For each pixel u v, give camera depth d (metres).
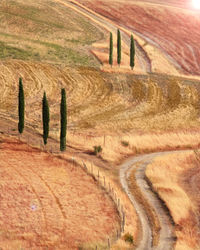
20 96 132.12
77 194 102.69
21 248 76.25
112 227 88.62
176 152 152.88
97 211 95.12
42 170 114.31
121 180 118.75
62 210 94.00
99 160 132.12
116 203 99.50
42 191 102.12
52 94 193.75
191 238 90.12
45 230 84.69
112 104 194.62
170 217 98.81
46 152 127.25
